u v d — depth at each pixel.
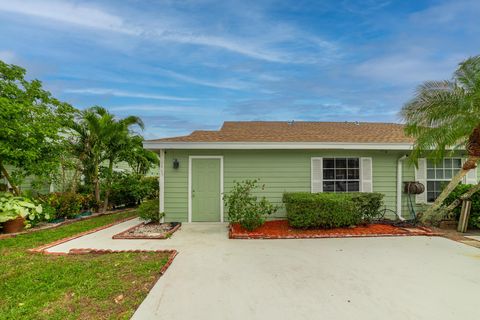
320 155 8.81
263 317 3.06
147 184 13.58
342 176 8.88
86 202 10.76
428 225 7.95
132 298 3.49
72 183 11.51
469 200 7.21
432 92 6.92
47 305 3.31
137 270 4.39
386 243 6.11
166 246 5.88
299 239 6.49
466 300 3.43
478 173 9.11
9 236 6.85
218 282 3.97
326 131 10.80
